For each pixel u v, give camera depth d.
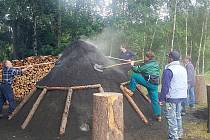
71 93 7.62
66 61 8.41
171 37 20.42
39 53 16.31
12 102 9.09
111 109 4.98
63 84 7.85
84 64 8.20
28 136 7.17
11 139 7.00
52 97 7.79
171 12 20.44
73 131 7.11
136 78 8.02
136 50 17.36
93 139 5.14
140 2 18.11
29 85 12.22
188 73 9.99
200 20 21.20
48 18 15.76
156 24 18.81
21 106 8.37
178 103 6.57
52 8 16.17
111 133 5.00
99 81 7.98
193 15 21.33
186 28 20.30
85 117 7.34
